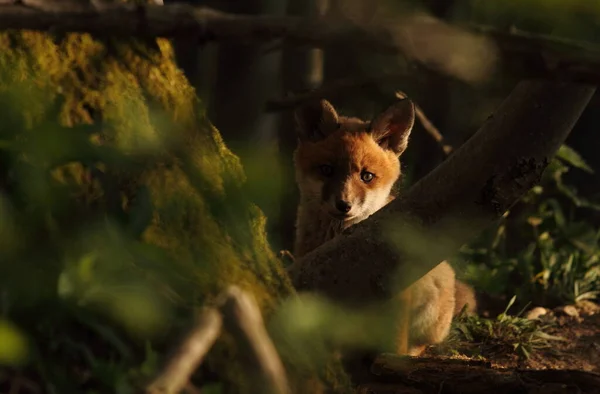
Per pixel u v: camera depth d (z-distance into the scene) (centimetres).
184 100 637
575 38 377
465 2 365
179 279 475
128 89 587
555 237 1576
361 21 347
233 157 649
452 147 1433
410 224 747
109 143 539
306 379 553
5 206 416
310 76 1600
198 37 373
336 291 752
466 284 1338
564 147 1542
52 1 366
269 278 592
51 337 441
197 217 555
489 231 1546
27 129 452
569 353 1177
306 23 357
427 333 1105
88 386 450
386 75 385
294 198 1300
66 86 555
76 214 473
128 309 383
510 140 722
